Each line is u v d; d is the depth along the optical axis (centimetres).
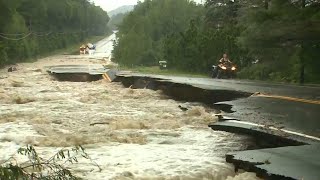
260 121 1196
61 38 10431
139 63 5044
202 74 3369
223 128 1173
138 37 5216
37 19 8712
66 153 949
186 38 3800
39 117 1466
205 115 1458
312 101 1545
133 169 810
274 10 2342
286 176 711
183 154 937
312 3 2311
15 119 1439
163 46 4438
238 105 1488
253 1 2858
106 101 1959
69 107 1730
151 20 6600
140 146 1029
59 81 3212
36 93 2273
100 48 10775
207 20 5278
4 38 5181
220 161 870
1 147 1028
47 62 5709
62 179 596
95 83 3012
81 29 13888
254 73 2750
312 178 700
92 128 1260
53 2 10200
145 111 1631
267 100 1593
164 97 2153
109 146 1029
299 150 881
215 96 1875
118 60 5419
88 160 879
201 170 804
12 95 2100
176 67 3897
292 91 1847
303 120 1195
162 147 1016
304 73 2477
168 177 759
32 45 6612
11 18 5553
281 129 1084
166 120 1387
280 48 2538
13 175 490
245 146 1020
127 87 2712
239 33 3172
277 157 829
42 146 1045
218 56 3341
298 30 2186
